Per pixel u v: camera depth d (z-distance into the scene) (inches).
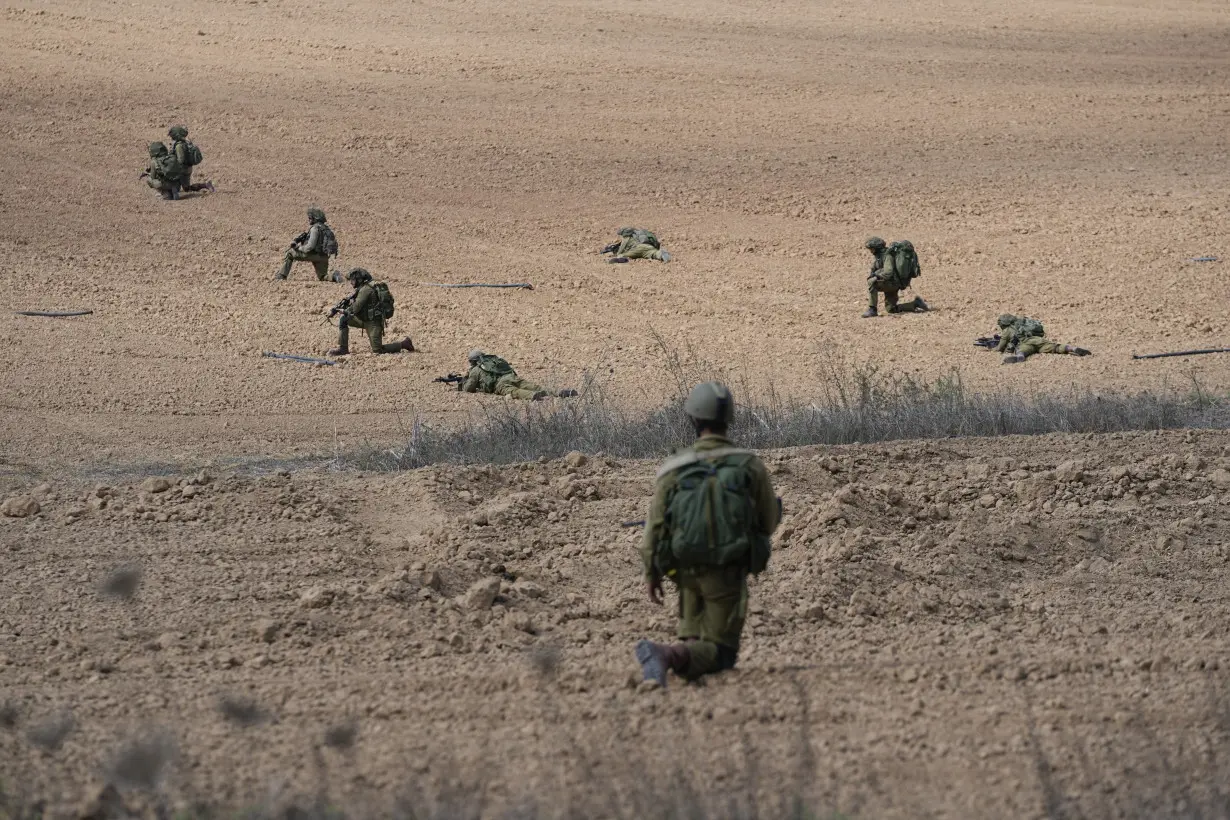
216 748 804.6
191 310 2915.8
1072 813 676.7
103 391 2230.6
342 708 877.8
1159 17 7721.5
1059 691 877.2
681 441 1806.1
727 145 4889.3
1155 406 1991.9
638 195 4249.5
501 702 882.8
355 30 6471.5
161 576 1201.4
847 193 4281.5
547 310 3041.3
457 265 3464.6
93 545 1307.8
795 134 5068.9
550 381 2380.7
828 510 1321.4
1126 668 924.0
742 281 3344.0
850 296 3196.4
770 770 742.5
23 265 3243.1
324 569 1221.1
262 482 1529.3
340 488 1526.8
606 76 5851.4
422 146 4722.0
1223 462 1587.1
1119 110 5521.7
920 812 689.6
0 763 769.6
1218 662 917.2
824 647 1003.9
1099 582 1189.1
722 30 6929.1
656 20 7081.7
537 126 5049.2
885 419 1914.4
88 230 3641.7
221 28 6318.9
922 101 5625.0
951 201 4170.8
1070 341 2726.4
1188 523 1341.0
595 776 740.7
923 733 802.2
